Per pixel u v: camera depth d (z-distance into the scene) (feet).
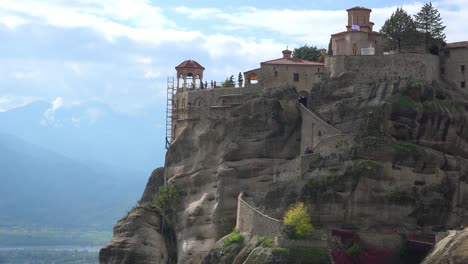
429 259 579.89
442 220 636.89
